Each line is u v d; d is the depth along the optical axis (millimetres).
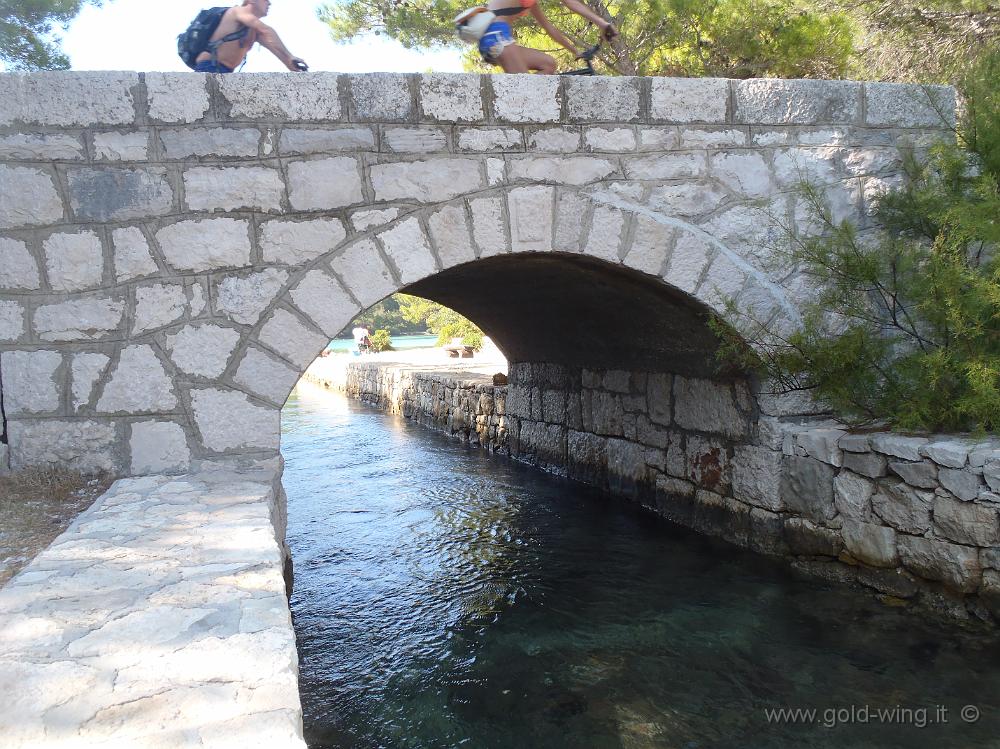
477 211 4691
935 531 4262
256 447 4434
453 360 19297
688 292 5117
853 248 4891
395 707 3771
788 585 5090
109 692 1902
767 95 5180
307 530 6902
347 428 13773
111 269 4258
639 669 4094
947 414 4465
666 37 8359
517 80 4695
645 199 5012
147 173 4262
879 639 4211
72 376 4254
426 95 4559
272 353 4430
